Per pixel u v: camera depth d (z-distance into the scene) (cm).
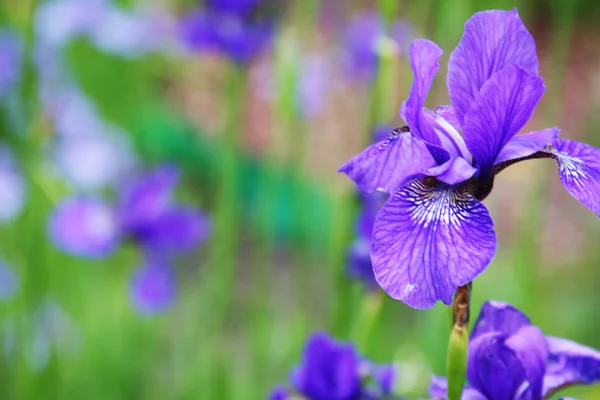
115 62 153
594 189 60
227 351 115
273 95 117
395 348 109
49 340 104
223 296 106
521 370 62
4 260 111
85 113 125
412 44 60
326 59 125
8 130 112
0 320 112
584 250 157
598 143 149
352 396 73
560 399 61
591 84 178
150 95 175
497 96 60
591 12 186
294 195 137
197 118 197
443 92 102
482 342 62
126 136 133
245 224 138
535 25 175
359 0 126
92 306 120
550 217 172
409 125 60
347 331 87
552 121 99
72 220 109
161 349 127
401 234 59
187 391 113
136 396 117
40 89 113
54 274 110
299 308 118
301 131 115
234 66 110
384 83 82
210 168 178
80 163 121
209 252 143
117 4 137
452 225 59
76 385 114
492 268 131
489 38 61
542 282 133
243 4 107
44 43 118
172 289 115
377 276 58
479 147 60
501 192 164
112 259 124
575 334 136
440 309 100
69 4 125
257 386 107
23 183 108
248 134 170
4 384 107
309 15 104
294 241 136
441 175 60
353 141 159
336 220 87
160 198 111
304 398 73
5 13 119
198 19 109
